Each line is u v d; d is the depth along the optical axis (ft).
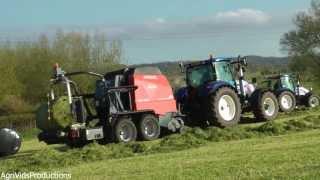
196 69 77.25
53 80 61.93
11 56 162.81
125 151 52.60
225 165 38.40
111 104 63.93
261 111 79.36
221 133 59.67
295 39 216.95
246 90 80.02
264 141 52.85
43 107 61.41
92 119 64.18
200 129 62.18
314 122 66.90
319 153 40.60
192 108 75.41
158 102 67.92
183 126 69.97
